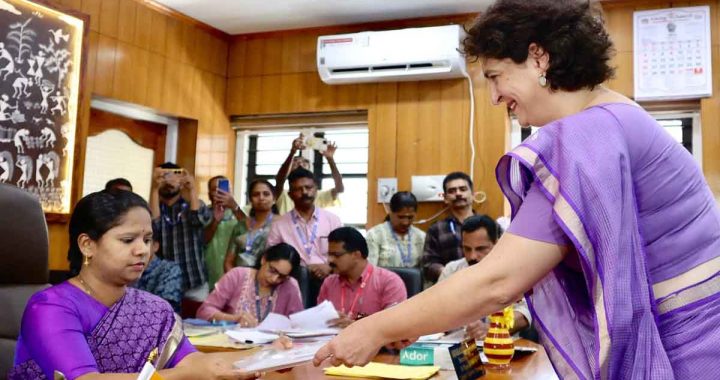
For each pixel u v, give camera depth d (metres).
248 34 5.41
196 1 4.75
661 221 1.04
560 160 1.01
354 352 1.06
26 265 1.75
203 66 5.25
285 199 4.89
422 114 4.88
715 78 4.27
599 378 0.96
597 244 0.97
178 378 1.40
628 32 4.46
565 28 1.10
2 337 1.68
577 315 1.07
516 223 1.04
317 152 5.32
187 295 4.18
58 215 4.12
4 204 1.72
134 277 1.52
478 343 2.18
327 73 5.00
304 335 2.20
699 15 4.31
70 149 4.22
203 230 4.45
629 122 1.05
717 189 4.20
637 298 0.98
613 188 0.98
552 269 1.04
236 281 3.23
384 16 4.93
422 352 1.78
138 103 4.73
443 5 4.67
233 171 5.48
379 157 4.96
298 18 5.04
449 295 1.02
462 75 4.75
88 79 4.39
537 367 1.83
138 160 4.98
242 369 1.42
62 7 4.16
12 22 3.90
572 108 1.14
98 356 1.49
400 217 4.25
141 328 1.55
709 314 1.00
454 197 4.11
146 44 4.79
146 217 1.55
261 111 5.35
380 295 3.22
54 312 1.43
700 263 1.03
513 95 1.17
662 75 4.36
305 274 3.75
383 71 4.85
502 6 1.15
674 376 0.98
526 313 2.67
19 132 3.93
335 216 4.44
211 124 5.31
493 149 4.67
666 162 1.05
